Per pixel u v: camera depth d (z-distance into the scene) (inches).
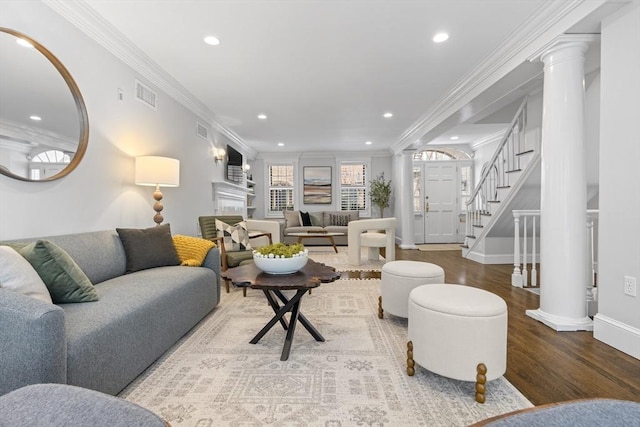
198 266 107.2
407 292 93.1
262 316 105.8
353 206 334.0
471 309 60.3
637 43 74.9
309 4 88.8
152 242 101.7
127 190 115.2
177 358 76.3
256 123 214.1
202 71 132.1
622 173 78.8
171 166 119.8
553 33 92.4
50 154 83.2
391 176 330.3
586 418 25.7
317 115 196.1
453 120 176.4
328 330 93.2
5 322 43.4
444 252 251.8
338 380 66.5
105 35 99.3
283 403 58.7
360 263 199.2
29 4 77.8
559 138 92.7
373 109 185.0
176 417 54.8
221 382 65.7
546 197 95.8
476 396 59.0
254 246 185.5
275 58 120.9
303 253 87.6
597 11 79.6
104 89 102.8
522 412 26.7
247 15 93.6
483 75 129.0
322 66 128.1
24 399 28.5
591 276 114.3
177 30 101.3
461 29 101.9
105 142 103.6
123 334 61.1
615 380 66.1
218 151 205.9
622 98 78.5
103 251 88.3
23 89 76.4
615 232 80.7
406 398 60.2
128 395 61.3
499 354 61.2
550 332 90.7
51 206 84.7
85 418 26.1
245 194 277.7
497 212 181.3
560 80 92.6
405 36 105.7
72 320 56.1
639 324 75.4
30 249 63.5
